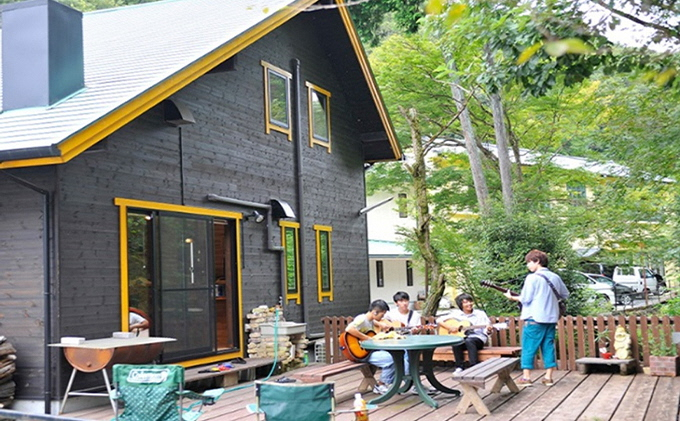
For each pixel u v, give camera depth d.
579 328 10.73
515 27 6.66
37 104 9.07
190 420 6.16
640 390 8.87
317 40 14.69
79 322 8.53
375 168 22.66
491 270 13.28
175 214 10.21
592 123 14.12
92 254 8.79
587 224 13.87
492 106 17.38
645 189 13.41
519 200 17.36
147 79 9.27
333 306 14.53
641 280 28.11
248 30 10.73
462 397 7.93
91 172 8.87
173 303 10.04
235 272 11.61
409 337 8.48
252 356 11.63
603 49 3.45
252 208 12.14
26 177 8.52
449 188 21.86
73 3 21.19
